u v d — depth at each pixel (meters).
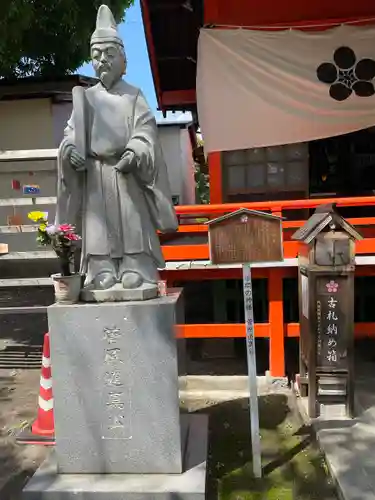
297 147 7.69
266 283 8.13
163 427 3.79
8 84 9.64
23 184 7.04
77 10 9.75
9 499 3.92
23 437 4.89
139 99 3.98
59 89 9.66
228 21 7.27
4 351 7.95
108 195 3.98
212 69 7.22
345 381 5.06
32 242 7.07
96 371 3.79
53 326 3.80
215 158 7.75
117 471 3.84
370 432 4.73
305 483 4.07
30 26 9.56
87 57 11.34
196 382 6.29
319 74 7.17
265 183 7.76
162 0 8.08
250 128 7.22
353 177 9.84
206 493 3.91
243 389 6.22
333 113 7.18
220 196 7.79
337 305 5.03
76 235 3.89
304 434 4.95
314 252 5.02
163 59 9.65
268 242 4.27
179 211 6.23
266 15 7.25
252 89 7.20
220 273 6.31
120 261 4.07
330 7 7.20
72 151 3.83
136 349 3.77
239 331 6.08
